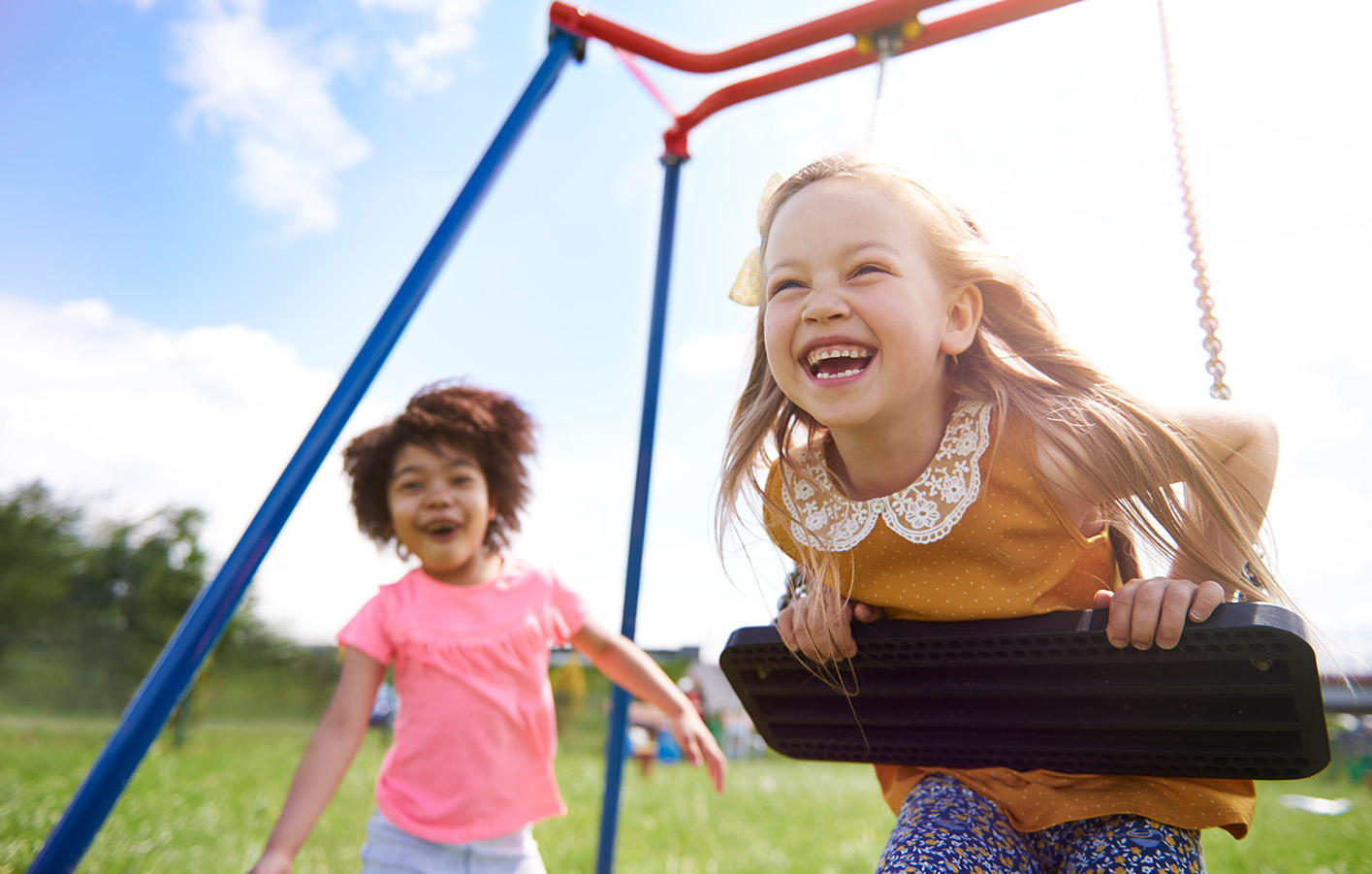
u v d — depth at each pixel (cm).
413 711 179
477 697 180
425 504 201
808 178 116
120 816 317
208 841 293
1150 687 100
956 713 115
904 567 120
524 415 226
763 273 118
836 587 122
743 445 133
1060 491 113
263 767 579
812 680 125
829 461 129
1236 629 90
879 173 113
